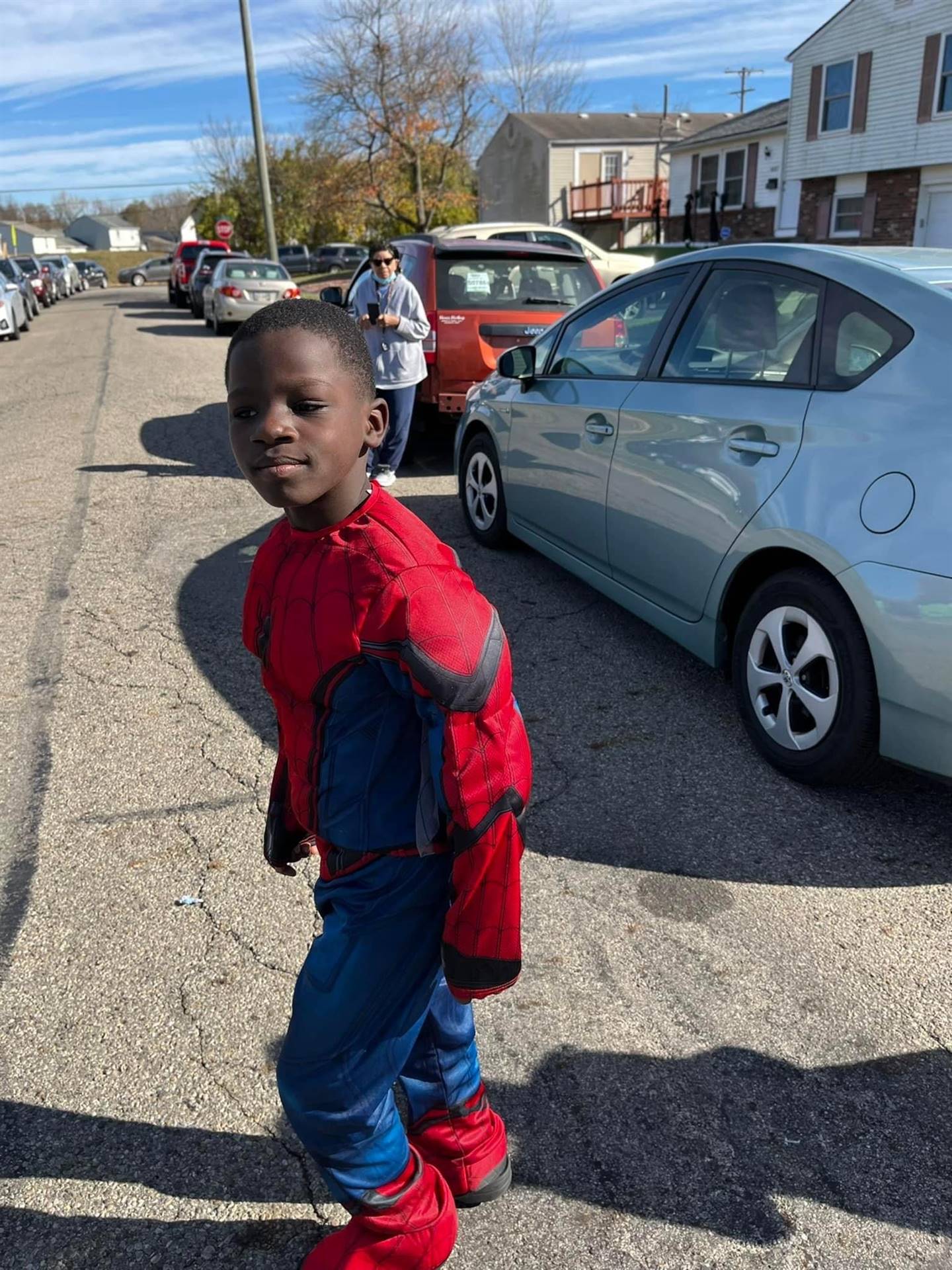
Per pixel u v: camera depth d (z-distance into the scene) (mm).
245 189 57344
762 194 33250
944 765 2787
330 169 38844
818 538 3014
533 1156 2008
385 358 6664
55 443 8945
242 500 6922
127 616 4848
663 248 34688
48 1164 1995
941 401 2801
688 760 3504
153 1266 1798
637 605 4176
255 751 3584
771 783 3357
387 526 1301
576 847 3016
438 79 36344
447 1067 1758
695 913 2723
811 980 2480
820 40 26094
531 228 13141
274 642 1375
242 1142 2041
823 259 3404
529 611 4879
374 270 6480
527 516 5160
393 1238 1615
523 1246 1829
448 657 1232
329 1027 1427
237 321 19078
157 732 3727
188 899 2783
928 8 23078
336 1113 1466
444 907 1435
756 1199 1920
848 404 3051
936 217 24500
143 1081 2189
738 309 3695
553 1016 2365
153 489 7234
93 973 2508
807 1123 2082
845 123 25953
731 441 3434
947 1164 1993
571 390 4598
